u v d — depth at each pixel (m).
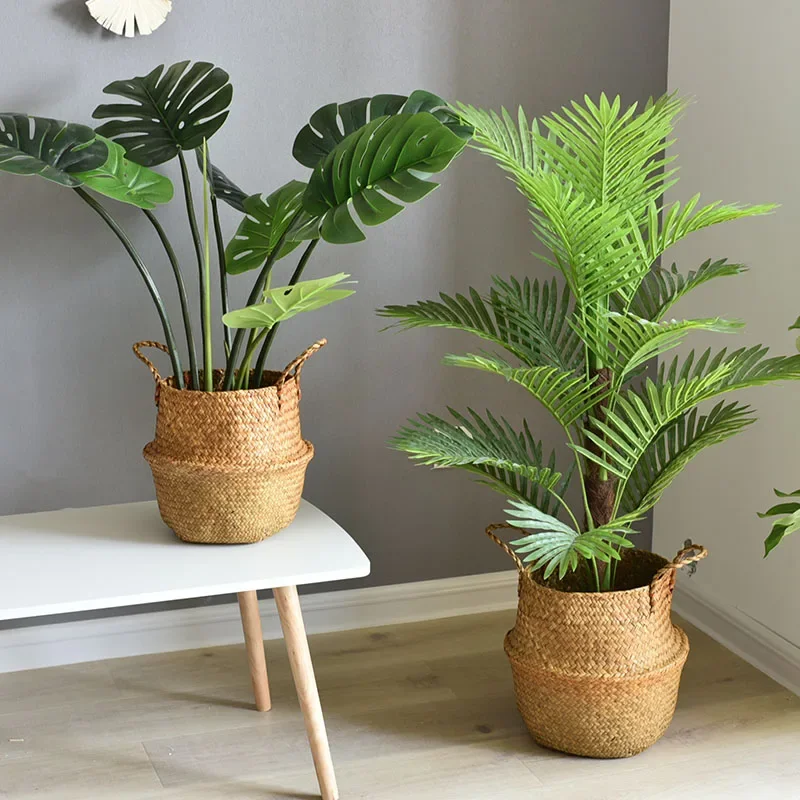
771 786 1.97
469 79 2.50
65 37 2.22
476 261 2.59
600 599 1.94
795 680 2.33
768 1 2.28
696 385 1.87
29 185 2.26
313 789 1.98
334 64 2.40
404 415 2.60
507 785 1.98
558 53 2.55
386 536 2.65
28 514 2.15
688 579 2.71
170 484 1.94
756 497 2.42
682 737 2.14
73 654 2.46
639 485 2.13
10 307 2.29
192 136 2.04
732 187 2.43
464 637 2.61
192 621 2.54
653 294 2.13
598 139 1.90
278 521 1.99
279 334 2.46
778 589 2.37
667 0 2.62
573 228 1.85
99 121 2.28
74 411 2.38
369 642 2.58
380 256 2.51
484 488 2.71
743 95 2.38
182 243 2.38
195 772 2.03
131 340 2.38
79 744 2.12
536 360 2.08
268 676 2.41
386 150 1.73
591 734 2.02
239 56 2.33
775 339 2.32
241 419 1.90
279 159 2.40
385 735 2.16
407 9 2.42
